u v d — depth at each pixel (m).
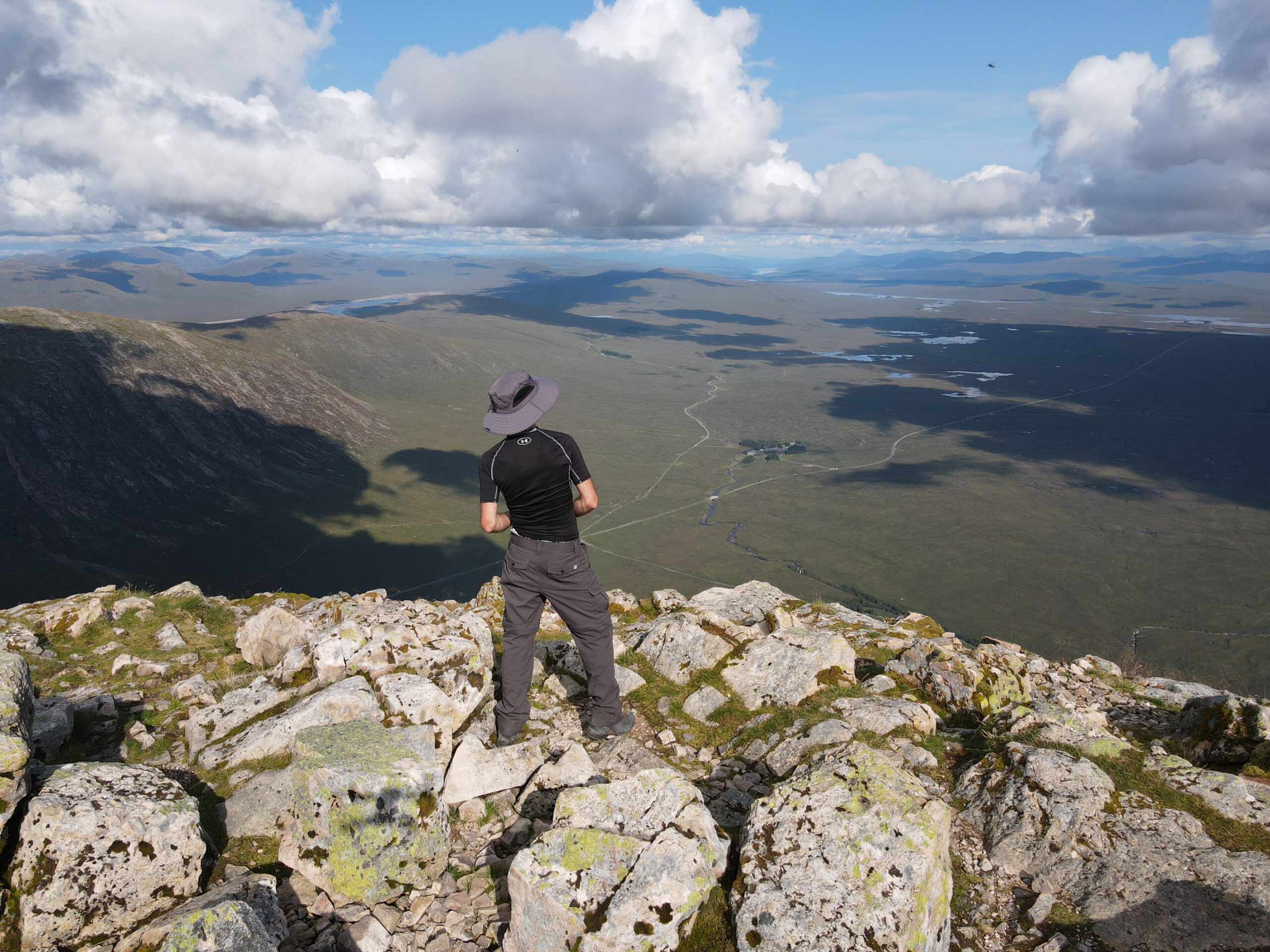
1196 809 3.72
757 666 4.94
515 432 3.85
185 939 2.82
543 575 4.02
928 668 4.93
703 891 3.12
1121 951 3.21
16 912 3.09
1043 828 3.65
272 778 3.84
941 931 3.09
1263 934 3.16
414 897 3.39
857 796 3.29
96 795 3.30
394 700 4.07
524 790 3.95
